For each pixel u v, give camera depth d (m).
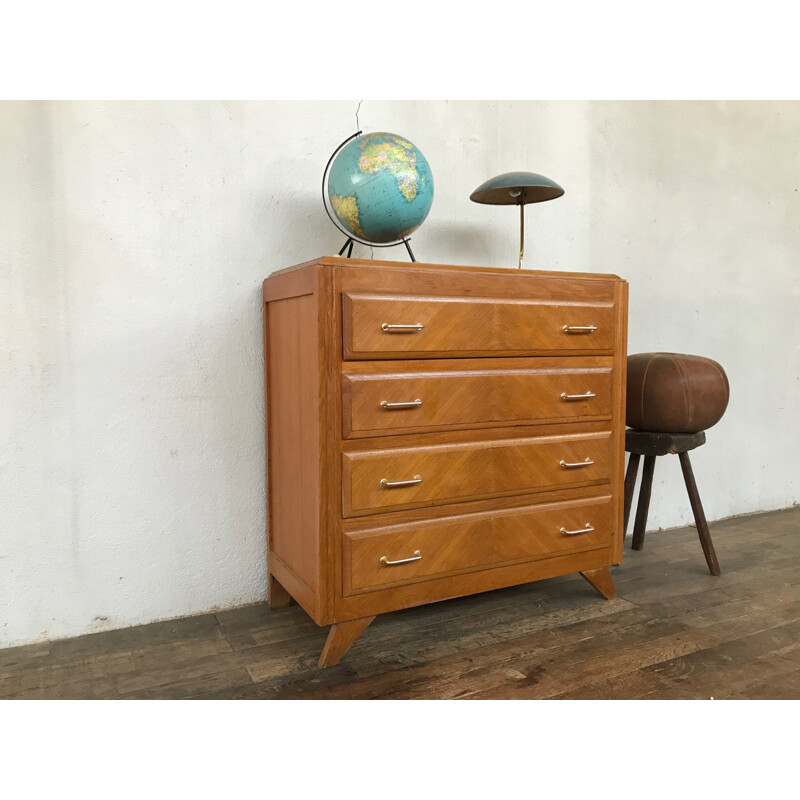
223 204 2.18
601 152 2.95
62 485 2.00
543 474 2.11
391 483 1.84
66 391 1.99
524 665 1.84
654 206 3.11
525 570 2.12
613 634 2.04
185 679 1.76
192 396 2.16
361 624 1.87
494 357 2.01
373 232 2.07
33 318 1.93
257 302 2.25
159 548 2.14
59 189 1.95
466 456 1.96
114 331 2.04
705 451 3.35
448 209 2.62
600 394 2.21
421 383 1.88
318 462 1.77
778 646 1.94
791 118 3.50
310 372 1.82
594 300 2.19
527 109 2.76
